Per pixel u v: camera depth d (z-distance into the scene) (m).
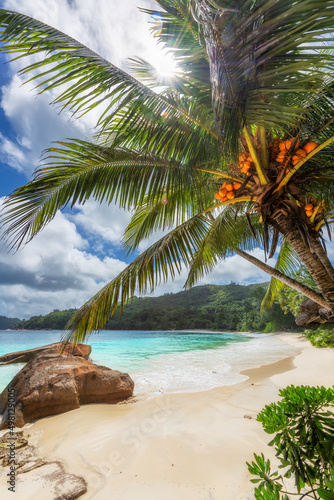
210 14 1.50
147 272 3.25
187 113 2.89
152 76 2.69
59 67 2.38
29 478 2.81
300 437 1.45
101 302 3.10
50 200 3.15
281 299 15.95
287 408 1.53
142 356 13.51
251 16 1.54
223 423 4.00
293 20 1.63
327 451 1.38
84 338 3.04
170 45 2.36
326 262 3.06
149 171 3.37
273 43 1.69
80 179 3.21
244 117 1.99
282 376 7.13
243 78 1.77
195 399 5.44
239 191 3.00
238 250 4.87
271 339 22.88
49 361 5.78
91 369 5.79
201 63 2.34
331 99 2.46
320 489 1.10
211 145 3.09
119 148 3.33
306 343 15.95
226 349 15.85
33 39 2.33
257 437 3.49
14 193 2.91
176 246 3.64
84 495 2.53
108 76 2.46
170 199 3.96
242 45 1.63
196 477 2.71
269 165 2.93
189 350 15.96
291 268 6.53
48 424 4.43
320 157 3.16
